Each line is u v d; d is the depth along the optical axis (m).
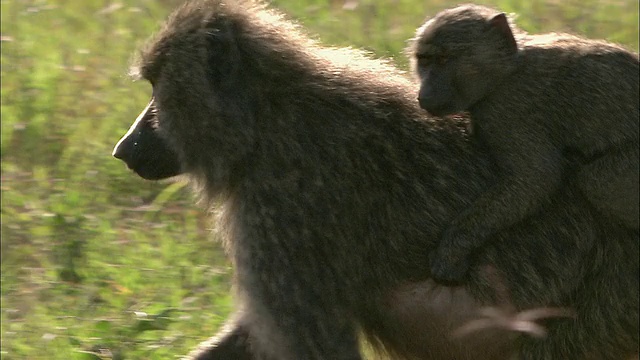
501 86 9.88
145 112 11.02
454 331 10.52
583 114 9.72
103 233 14.66
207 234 14.70
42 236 14.78
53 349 12.49
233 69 10.52
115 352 12.48
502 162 9.91
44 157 16.70
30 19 20.77
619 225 10.07
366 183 10.38
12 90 18.14
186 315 12.99
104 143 16.64
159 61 10.66
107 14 20.55
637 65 9.84
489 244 10.26
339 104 10.52
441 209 10.34
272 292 10.37
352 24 19.44
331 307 10.37
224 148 10.52
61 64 18.86
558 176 9.77
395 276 10.43
